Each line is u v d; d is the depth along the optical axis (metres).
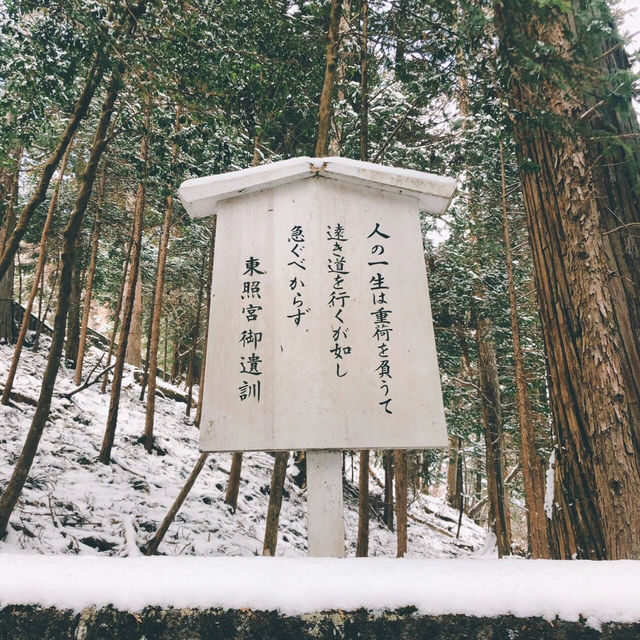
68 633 1.26
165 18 4.17
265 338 2.32
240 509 6.79
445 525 12.87
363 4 5.22
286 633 1.26
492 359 9.07
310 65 5.49
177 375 16.33
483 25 2.93
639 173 2.92
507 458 12.59
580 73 2.70
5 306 9.95
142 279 13.59
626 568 1.42
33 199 3.91
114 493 5.36
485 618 1.27
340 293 2.38
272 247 2.49
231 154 4.66
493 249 7.81
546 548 5.57
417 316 2.35
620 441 2.53
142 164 4.69
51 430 6.49
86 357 11.62
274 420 2.16
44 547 3.74
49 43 3.56
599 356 2.67
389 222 2.53
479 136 6.65
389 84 7.26
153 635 1.25
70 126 3.95
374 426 2.14
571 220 2.92
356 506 10.45
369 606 1.28
